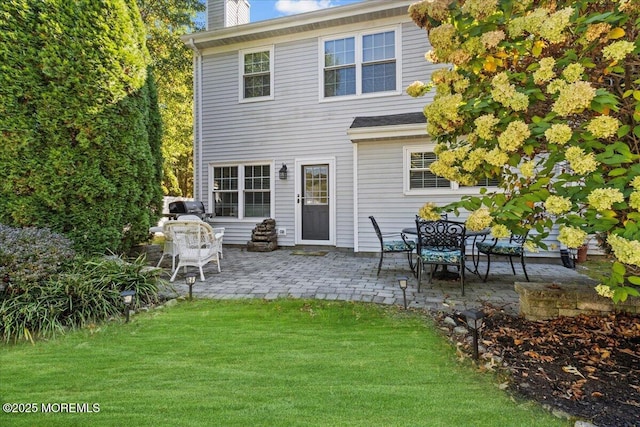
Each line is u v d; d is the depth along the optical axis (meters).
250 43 8.15
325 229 7.68
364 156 6.73
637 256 1.50
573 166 1.74
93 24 3.94
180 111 13.84
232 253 7.09
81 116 3.84
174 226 4.47
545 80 1.92
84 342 2.44
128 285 3.35
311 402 1.67
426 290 3.95
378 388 1.81
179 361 2.14
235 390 1.79
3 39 3.51
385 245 4.83
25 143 3.60
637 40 1.75
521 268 5.31
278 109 7.98
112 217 4.12
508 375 1.94
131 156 4.38
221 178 8.54
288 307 3.30
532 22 1.95
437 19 2.42
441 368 2.04
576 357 2.14
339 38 7.50
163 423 1.51
